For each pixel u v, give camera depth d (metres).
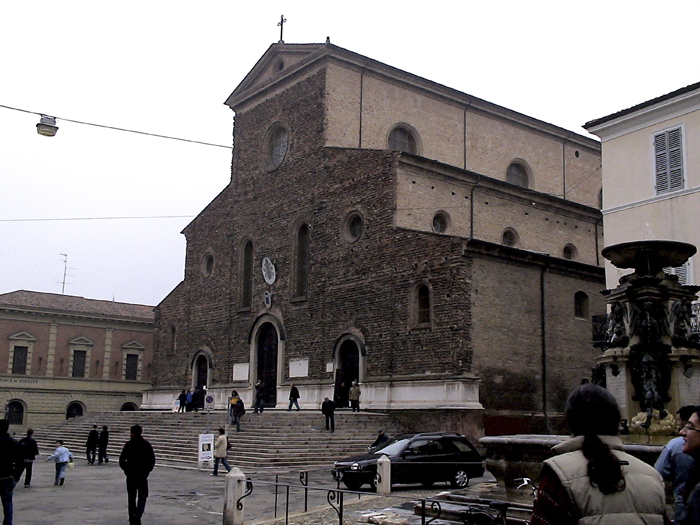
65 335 70.69
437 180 41.59
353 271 41.06
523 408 36.56
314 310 43.25
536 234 46.00
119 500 21.91
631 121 31.66
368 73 46.06
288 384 44.12
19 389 67.56
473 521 13.95
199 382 52.03
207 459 30.73
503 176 51.03
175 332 55.22
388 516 16.95
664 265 17.69
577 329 39.91
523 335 37.31
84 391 70.81
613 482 5.25
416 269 37.53
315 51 45.31
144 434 40.53
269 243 47.53
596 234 49.50
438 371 35.66
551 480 5.39
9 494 15.42
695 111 29.56
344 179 42.56
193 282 54.06
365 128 45.53
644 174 31.06
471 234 42.50
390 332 38.31
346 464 23.91
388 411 37.19
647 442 16.23
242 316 48.84
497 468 16.12
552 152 54.31
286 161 47.12
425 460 24.33
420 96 48.03
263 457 31.20
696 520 5.85
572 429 5.65
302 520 17.67
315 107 45.25
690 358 16.50
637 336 17.03
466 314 35.12
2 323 67.50
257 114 50.31
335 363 41.19
